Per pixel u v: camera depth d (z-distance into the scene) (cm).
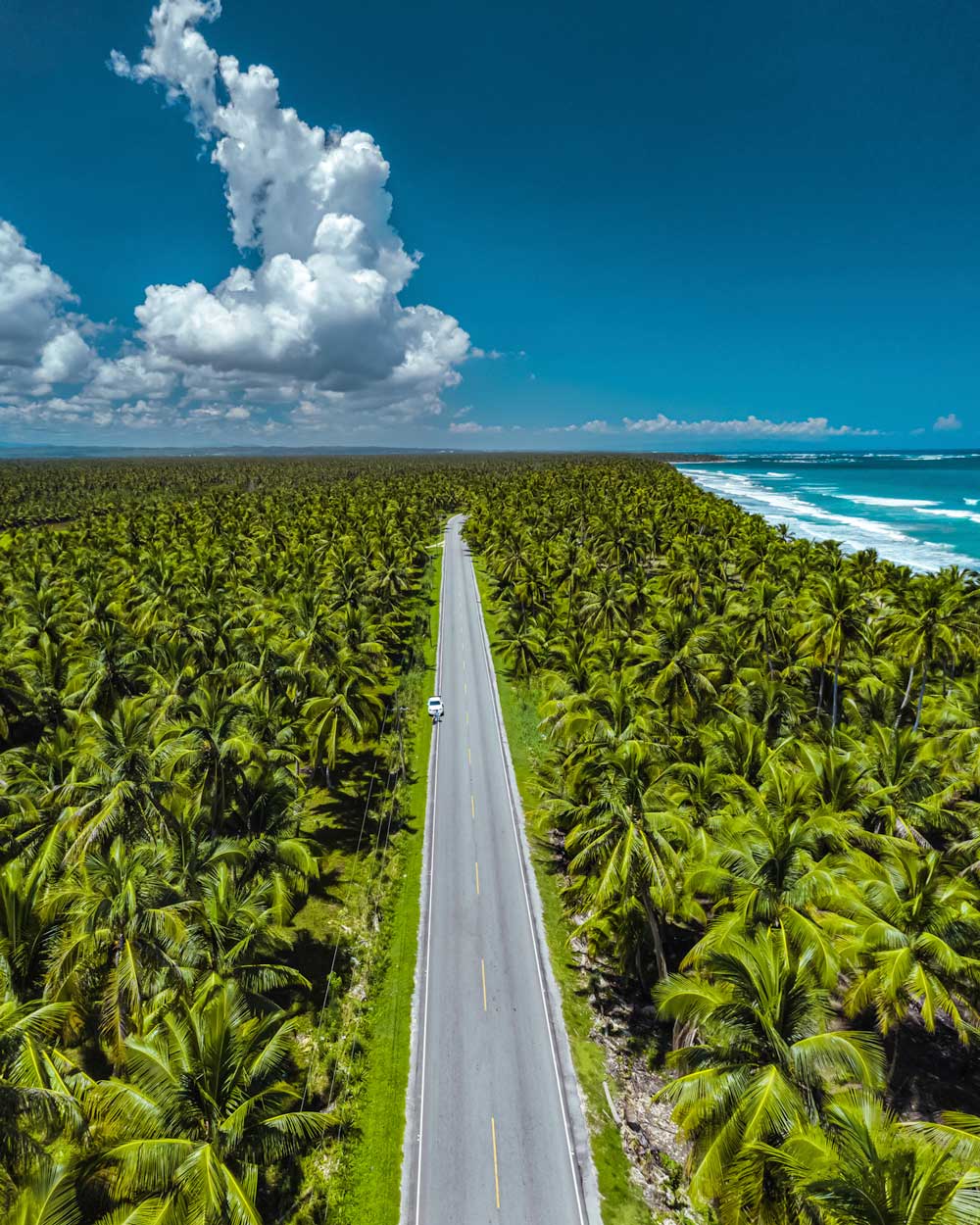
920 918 2566
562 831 4600
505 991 3325
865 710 5606
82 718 4353
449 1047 3022
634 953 3338
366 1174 2500
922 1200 1462
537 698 6875
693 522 12888
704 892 2962
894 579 7944
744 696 4819
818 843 3072
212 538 11694
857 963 2584
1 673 4781
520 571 9275
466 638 8781
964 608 5325
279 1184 2453
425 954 3553
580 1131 2673
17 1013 2075
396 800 5000
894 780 3672
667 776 3647
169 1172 1812
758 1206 1783
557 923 3772
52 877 2680
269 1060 2147
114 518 15088
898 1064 3031
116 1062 2342
